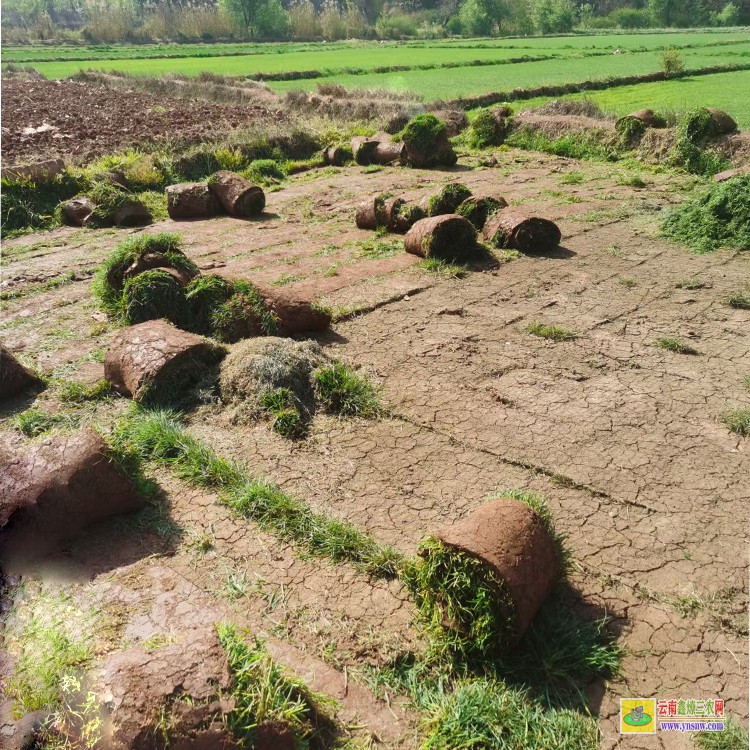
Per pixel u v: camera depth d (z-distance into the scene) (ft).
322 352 17.37
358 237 29.09
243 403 15.39
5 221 32.27
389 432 14.71
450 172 41.75
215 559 11.31
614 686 8.95
